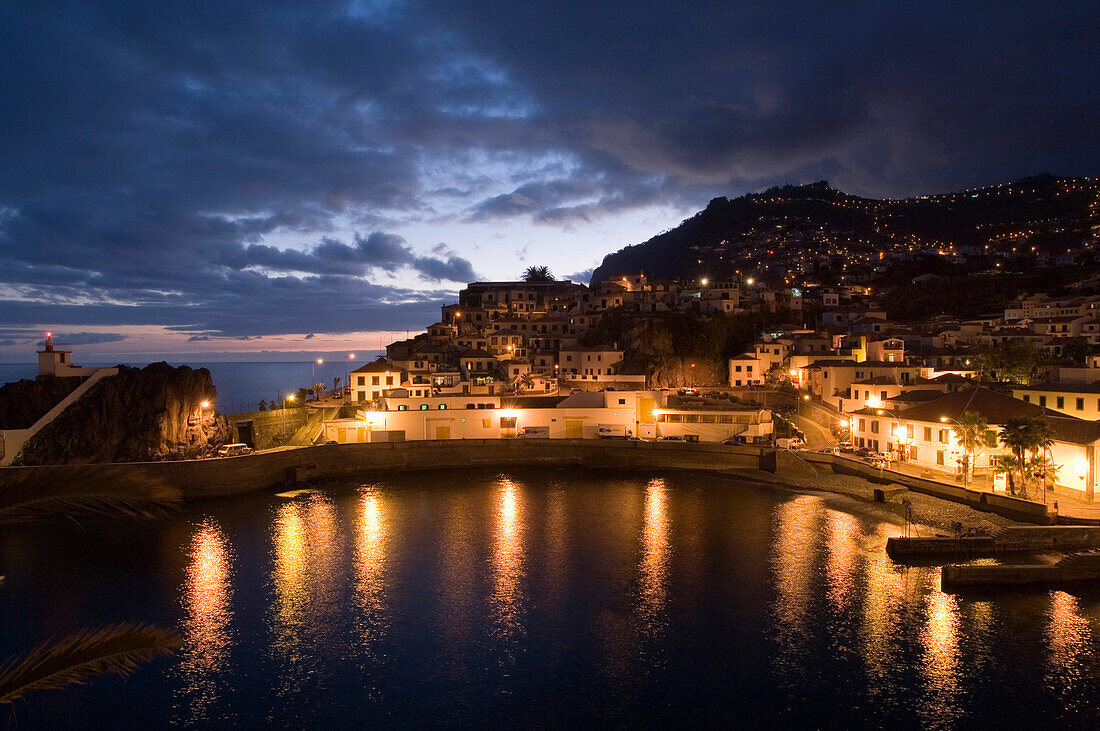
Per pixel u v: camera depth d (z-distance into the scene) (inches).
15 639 1608.0
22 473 429.4
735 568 2101.4
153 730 1273.4
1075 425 2677.2
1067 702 1349.7
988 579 1921.8
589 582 1990.7
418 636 1642.5
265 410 4205.2
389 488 3415.4
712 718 1301.7
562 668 1488.7
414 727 1279.5
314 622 1720.0
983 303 7559.1
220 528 2615.7
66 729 1283.2
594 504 3016.7
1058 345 5339.6
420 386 4643.2
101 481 451.2
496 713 1325.0
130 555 2267.5
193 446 3454.7
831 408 4571.9
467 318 7130.9
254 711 1332.4
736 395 5113.2
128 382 3408.0
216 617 1750.7
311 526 2640.3
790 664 1499.8
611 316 6624.0
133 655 422.6
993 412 3024.1
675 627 1681.8
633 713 1320.1
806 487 3302.2
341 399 4894.2
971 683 1419.8
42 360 3341.5
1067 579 1941.4
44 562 2192.4
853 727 1274.6
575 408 4291.3
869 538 2405.3
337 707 1344.7
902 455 3361.2
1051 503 2411.4
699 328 5994.1
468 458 4003.4
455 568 2118.6
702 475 3713.1
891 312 7854.3
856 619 1717.5
